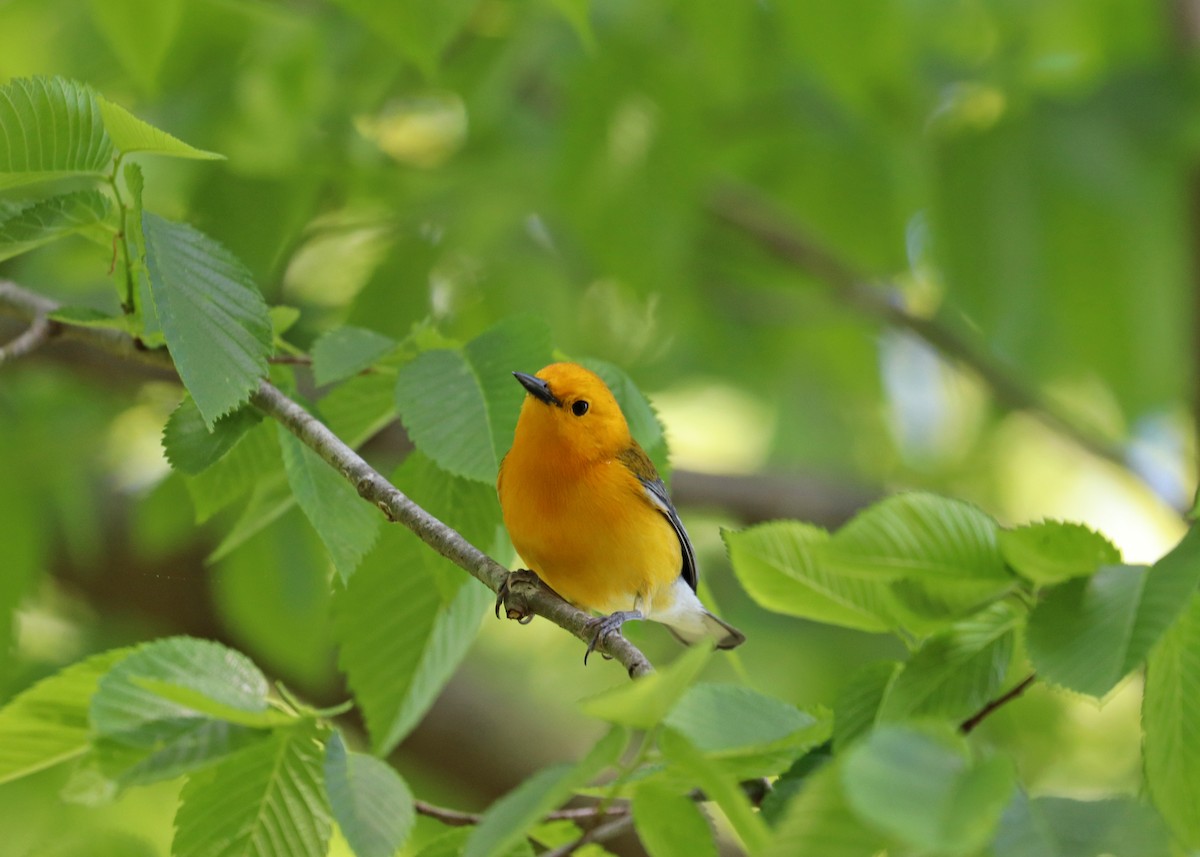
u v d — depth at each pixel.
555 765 4.79
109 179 6.42
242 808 6.17
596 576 8.24
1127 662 5.23
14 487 12.05
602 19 12.95
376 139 13.68
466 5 9.25
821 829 4.03
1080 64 15.64
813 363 18.28
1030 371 14.61
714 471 15.59
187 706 6.25
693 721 5.51
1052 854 4.40
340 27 12.65
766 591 6.77
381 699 7.98
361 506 6.88
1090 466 19.69
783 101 15.54
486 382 7.01
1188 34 15.24
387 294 13.03
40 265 13.14
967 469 19.06
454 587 7.39
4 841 11.92
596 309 15.66
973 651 6.25
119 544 13.80
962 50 15.95
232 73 12.52
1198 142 14.15
